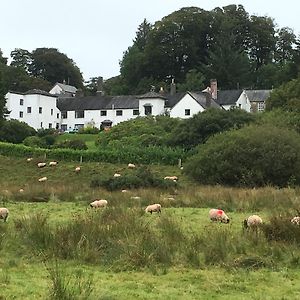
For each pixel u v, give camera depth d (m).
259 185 34.78
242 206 21.41
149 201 22.94
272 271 10.72
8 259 11.27
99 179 32.41
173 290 9.30
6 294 8.53
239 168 35.28
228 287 9.56
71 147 56.16
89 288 8.41
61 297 8.04
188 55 119.50
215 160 36.50
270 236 12.98
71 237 12.24
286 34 136.25
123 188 31.27
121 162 47.69
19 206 21.66
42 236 12.37
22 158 49.31
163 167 45.53
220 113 51.28
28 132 69.00
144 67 120.56
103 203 20.67
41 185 32.41
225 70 108.44
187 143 50.59
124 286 9.45
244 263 11.09
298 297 8.98
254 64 124.12
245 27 131.50
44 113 97.19
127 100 95.94
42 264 10.87
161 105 89.00
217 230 13.62
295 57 105.56
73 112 98.88
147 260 11.02
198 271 10.64
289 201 21.86
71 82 144.75
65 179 42.94
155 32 121.31
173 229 13.41
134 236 12.18
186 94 81.06
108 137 61.16
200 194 24.77
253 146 36.00
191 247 11.82
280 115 50.38
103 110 96.12
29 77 127.06
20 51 144.00
